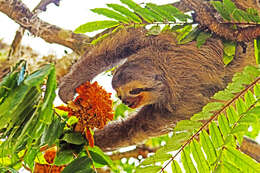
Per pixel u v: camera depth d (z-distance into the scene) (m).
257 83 1.92
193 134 1.93
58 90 2.17
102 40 2.17
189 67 2.16
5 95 1.80
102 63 2.17
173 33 2.15
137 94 2.15
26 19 2.14
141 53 2.17
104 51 2.17
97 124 1.90
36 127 1.82
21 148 1.90
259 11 2.04
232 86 1.92
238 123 1.86
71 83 2.17
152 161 1.92
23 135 1.83
